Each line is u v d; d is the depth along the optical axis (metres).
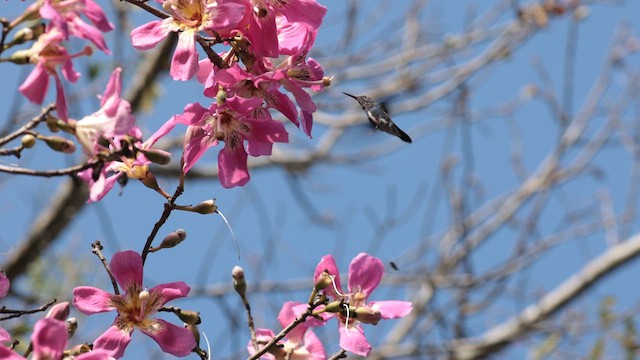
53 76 6.45
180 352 6.60
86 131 6.47
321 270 6.66
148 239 6.60
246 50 6.56
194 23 6.57
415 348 10.74
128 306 6.59
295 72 6.58
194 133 6.57
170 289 6.61
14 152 6.47
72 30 6.46
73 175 6.48
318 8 6.59
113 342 6.58
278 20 6.61
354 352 6.63
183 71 6.55
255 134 6.59
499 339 11.38
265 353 6.70
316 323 6.65
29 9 6.45
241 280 6.75
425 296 11.45
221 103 6.54
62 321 6.48
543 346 10.85
